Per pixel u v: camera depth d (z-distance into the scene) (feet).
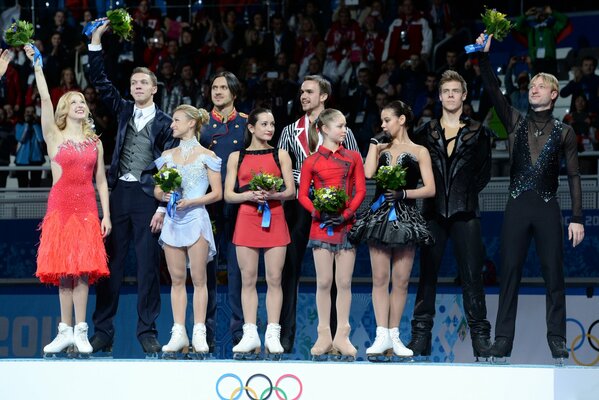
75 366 58.80
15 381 59.16
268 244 62.85
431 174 63.10
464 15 123.85
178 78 117.50
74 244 63.16
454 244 64.08
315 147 65.31
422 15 118.32
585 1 121.90
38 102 120.16
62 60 123.54
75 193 64.34
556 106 114.83
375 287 62.39
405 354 61.93
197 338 63.31
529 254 85.05
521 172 62.54
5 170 109.40
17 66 122.62
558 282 61.41
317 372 56.80
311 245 62.44
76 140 65.26
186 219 63.62
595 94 111.04
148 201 65.98
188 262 65.51
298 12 123.95
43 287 84.28
